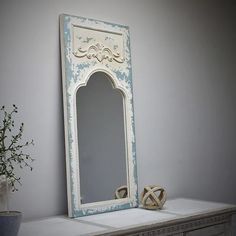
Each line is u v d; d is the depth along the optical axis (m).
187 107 2.54
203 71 2.67
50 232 1.54
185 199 2.32
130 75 2.13
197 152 2.59
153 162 2.31
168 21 2.46
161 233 1.74
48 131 1.88
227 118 2.84
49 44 1.90
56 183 1.89
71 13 1.98
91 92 1.98
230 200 2.81
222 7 2.85
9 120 1.72
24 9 1.82
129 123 2.10
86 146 1.93
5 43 1.76
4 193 1.55
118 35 2.10
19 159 1.67
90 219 1.78
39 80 1.86
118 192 2.02
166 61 2.43
